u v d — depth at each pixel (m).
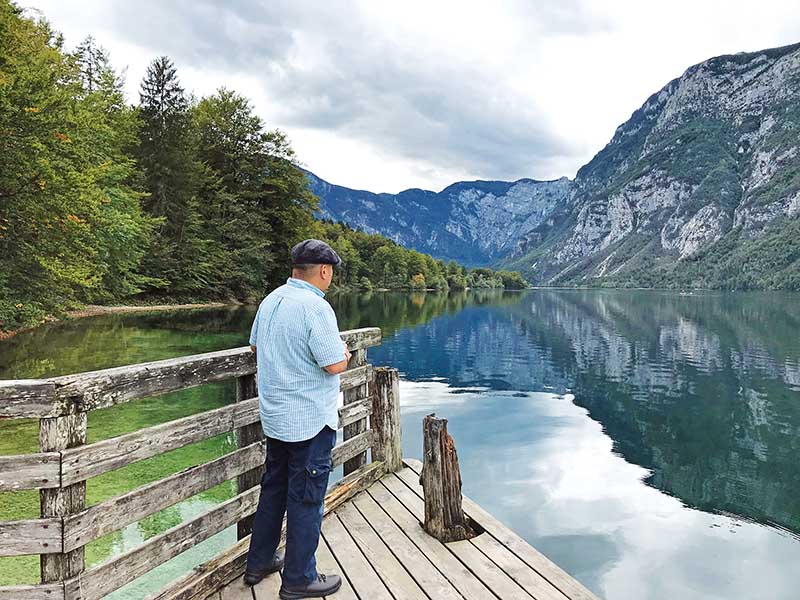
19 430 8.71
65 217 17.12
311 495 2.92
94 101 24.80
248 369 3.41
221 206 42.72
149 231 34.38
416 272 125.44
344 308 48.59
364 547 3.54
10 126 14.91
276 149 44.62
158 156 38.53
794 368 20.08
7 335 19.52
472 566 3.29
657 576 5.80
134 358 15.69
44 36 23.45
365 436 4.74
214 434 3.12
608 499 7.85
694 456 10.15
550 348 25.19
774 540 6.72
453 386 15.93
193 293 41.19
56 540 2.31
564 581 3.11
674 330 34.78
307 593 2.94
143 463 7.54
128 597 4.35
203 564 3.15
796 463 9.85
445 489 3.62
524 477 8.63
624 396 15.16
